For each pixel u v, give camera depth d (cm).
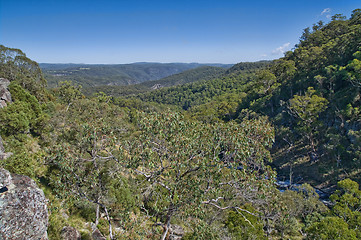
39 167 1891
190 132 1196
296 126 5950
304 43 9988
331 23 9625
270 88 8431
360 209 2745
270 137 1108
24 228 753
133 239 1130
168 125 1118
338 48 6425
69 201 1292
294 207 2919
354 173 4078
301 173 5016
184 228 1931
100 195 1603
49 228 1227
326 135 4844
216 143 1095
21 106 2834
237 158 1063
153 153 1148
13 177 855
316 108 4991
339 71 5256
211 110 9556
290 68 8144
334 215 2675
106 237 1628
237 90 14825
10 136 2266
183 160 1065
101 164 1808
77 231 1345
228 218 2123
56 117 3098
